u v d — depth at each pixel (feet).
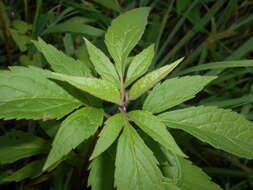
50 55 0.93
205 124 0.85
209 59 2.10
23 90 0.80
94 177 0.95
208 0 2.13
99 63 0.91
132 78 0.90
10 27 1.91
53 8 2.06
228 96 1.82
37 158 1.59
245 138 0.83
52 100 0.83
